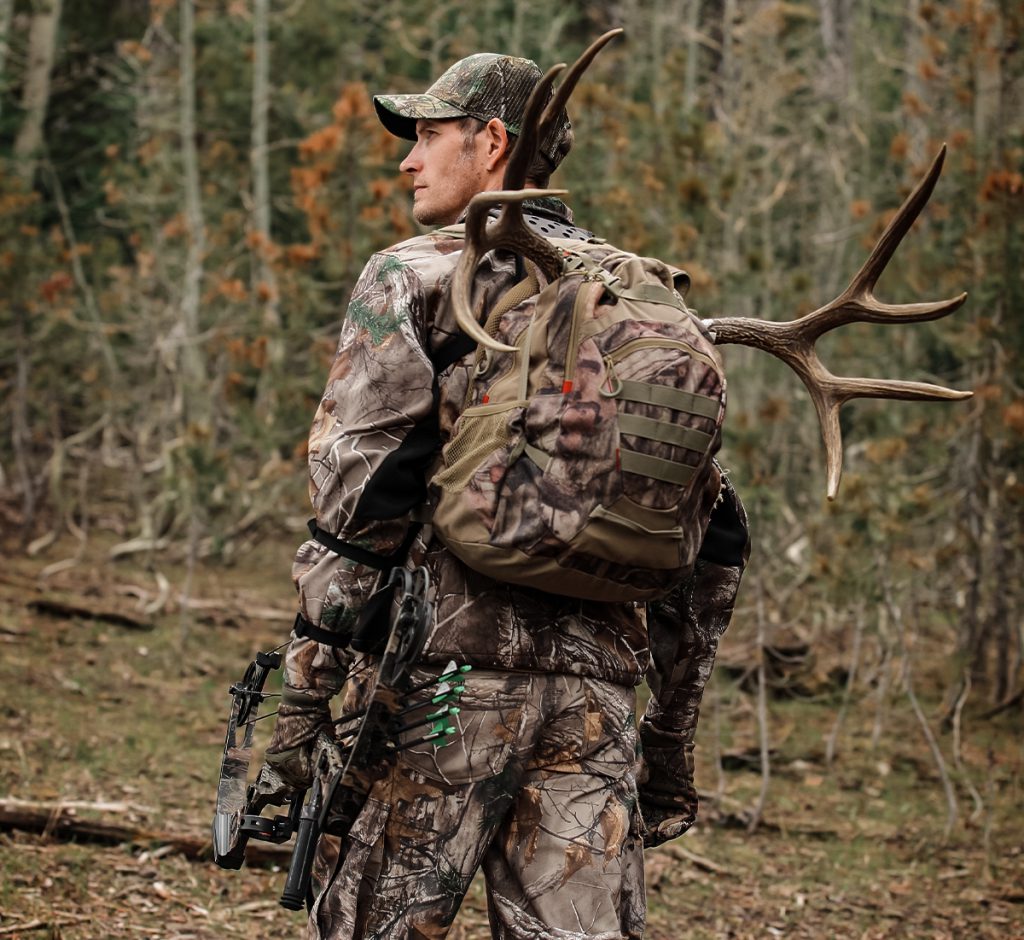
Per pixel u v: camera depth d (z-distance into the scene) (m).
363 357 2.33
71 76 17.41
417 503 2.35
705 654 2.76
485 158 2.64
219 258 13.00
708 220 8.45
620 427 2.18
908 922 5.14
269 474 11.21
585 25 20.44
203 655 8.71
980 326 8.08
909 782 7.21
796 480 11.30
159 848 4.96
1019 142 9.41
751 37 12.67
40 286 11.79
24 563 11.09
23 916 4.11
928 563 8.49
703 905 5.20
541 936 2.31
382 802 2.35
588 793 2.35
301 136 16.55
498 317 2.34
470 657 2.31
